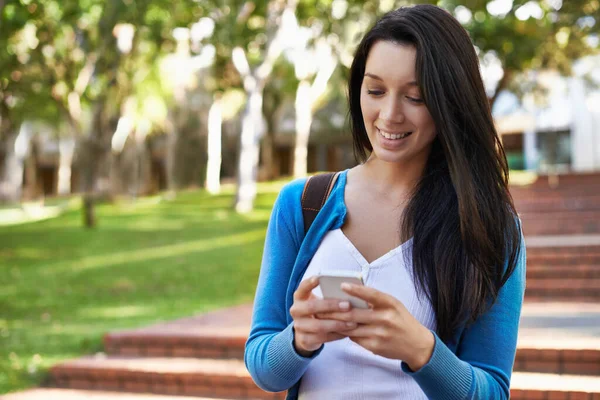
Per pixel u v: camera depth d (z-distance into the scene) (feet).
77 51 70.54
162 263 43.60
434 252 5.39
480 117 5.35
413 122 5.37
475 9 42.06
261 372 5.35
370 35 5.52
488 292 5.31
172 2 62.18
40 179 197.98
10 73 64.28
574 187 58.44
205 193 102.83
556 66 67.00
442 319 5.34
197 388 19.67
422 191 5.61
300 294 4.88
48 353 22.66
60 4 49.39
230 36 65.05
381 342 4.70
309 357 5.17
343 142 127.13
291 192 6.05
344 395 5.49
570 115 100.37
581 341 18.37
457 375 4.87
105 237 58.80
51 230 66.23
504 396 5.26
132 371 20.26
